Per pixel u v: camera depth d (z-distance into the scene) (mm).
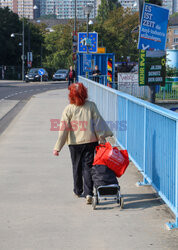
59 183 7660
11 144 11492
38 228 5445
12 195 6910
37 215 5957
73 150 6523
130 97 8719
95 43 31094
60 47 96562
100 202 6578
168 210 6164
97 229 5406
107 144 6344
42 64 103375
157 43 10281
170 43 156875
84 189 6477
